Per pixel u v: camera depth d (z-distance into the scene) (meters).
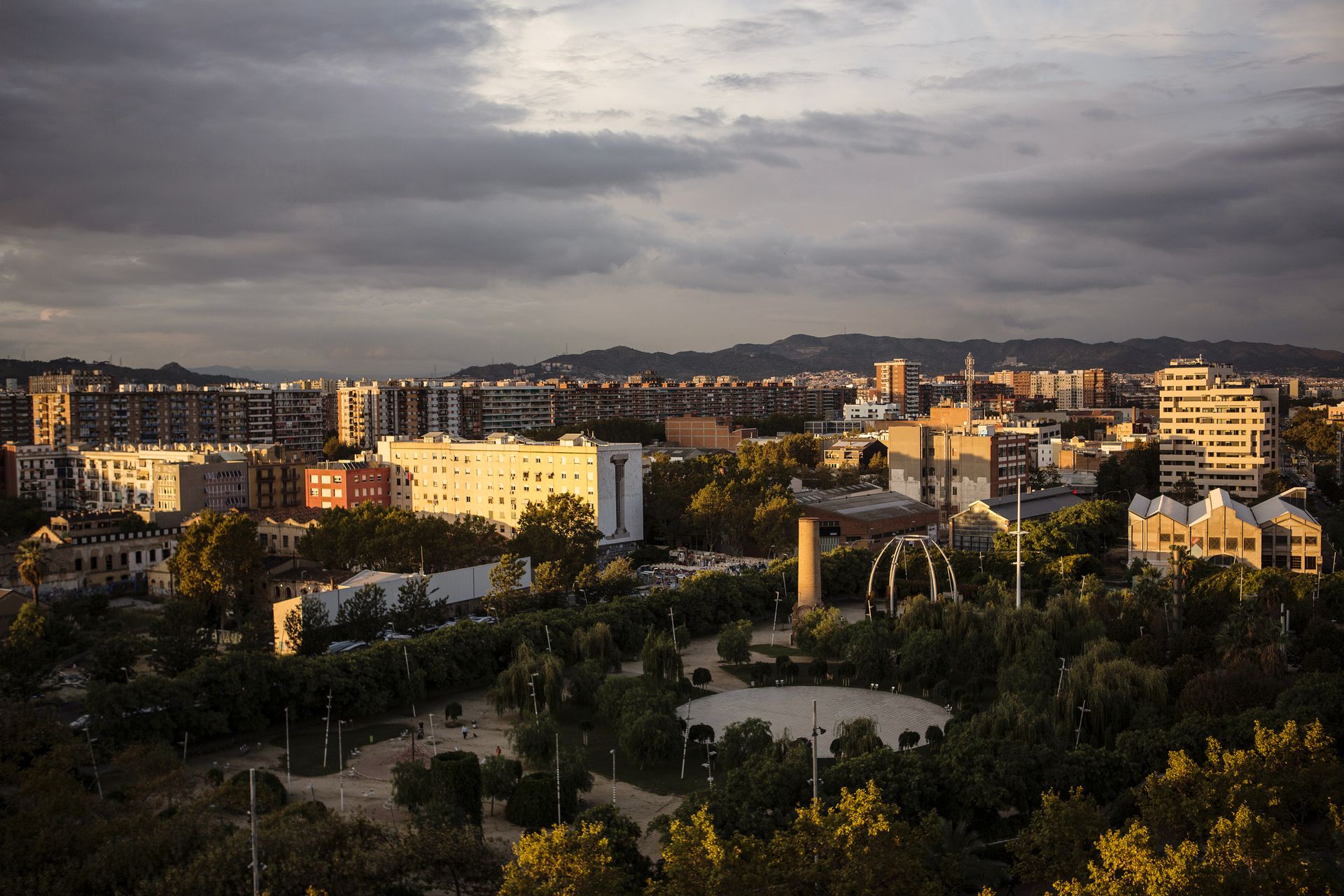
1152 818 110.81
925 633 192.00
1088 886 91.81
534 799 130.50
